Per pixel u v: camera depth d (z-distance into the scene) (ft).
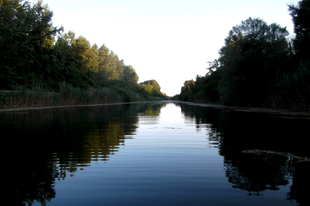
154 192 9.09
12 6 91.50
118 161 13.25
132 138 20.47
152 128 27.17
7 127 26.58
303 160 13.29
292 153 14.96
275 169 11.73
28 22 96.22
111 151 15.60
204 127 28.12
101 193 9.01
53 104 76.23
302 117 38.40
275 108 64.34
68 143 18.04
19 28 80.48
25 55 79.92
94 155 14.55
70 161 13.24
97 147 16.78
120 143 18.22
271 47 80.18
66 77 107.96
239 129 25.81
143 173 11.27
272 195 8.79
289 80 54.60
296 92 51.67
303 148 16.33
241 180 10.32
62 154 14.73
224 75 91.76
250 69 78.74
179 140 19.56
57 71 100.17
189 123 32.65
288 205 8.02
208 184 9.87
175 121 35.58
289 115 42.60
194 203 8.16
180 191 9.19
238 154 14.78
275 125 28.55
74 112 51.75
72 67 113.19
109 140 19.45
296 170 11.55
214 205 8.02
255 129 25.62
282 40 80.69
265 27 81.56
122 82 200.54
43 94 71.15
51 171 11.53
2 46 72.90
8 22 86.02
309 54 57.57
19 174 11.12
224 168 11.98
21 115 41.78
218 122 33.60
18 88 65.00
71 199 8.51
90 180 10.35
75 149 16.10
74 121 33.37
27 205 8.08
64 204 8.14
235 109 70.90
